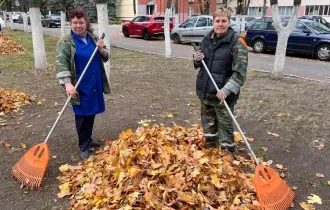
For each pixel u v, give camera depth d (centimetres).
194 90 757
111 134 494
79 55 386
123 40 1956
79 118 407
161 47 1639
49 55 1292
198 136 445
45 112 593
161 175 326
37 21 962
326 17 3719
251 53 1529
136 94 713
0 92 645
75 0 3120
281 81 865
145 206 295
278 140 481
